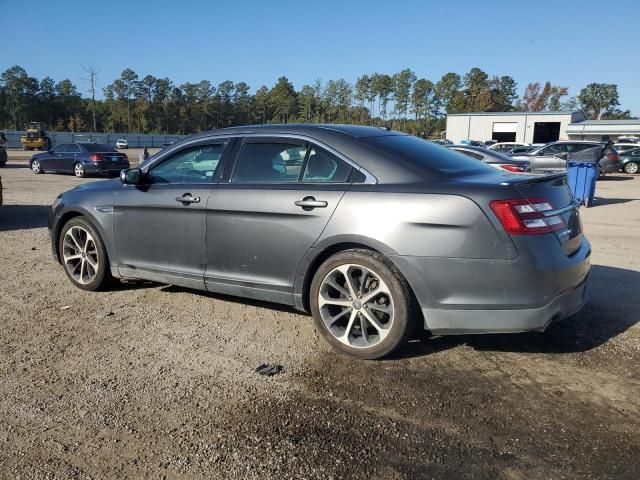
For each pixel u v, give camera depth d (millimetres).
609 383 3438
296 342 4117
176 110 115375
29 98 109250
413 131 99375
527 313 3385
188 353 3916
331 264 3803
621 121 54562
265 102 123688
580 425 2961
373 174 3758
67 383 3451
